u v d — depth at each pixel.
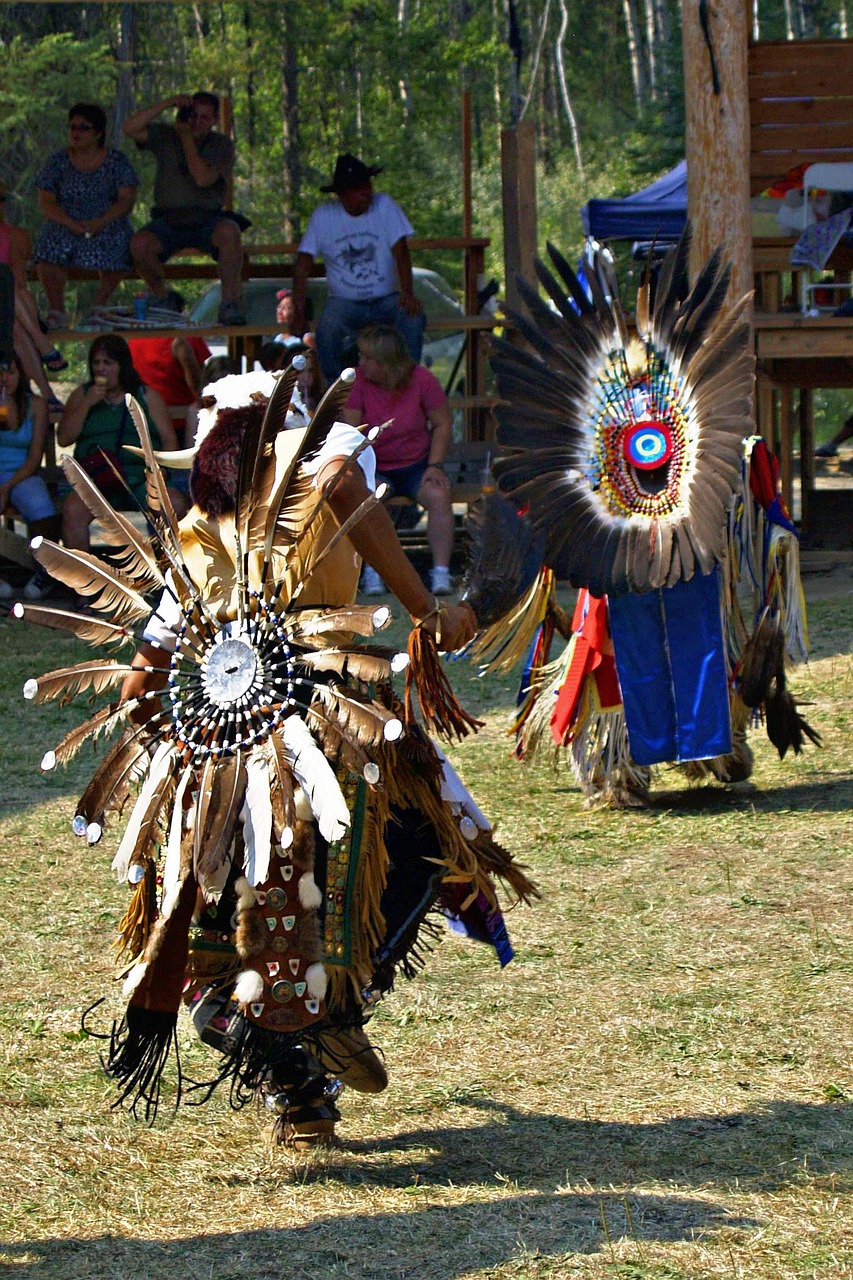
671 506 11.30
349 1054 6.42
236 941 6.02
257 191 62.31
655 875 10.37
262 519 6.11
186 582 6.22
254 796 5.87
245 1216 6.12
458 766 13.47
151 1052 6.17
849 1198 6.07
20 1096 7.30
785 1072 7.32
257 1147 6.76
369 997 6.41
